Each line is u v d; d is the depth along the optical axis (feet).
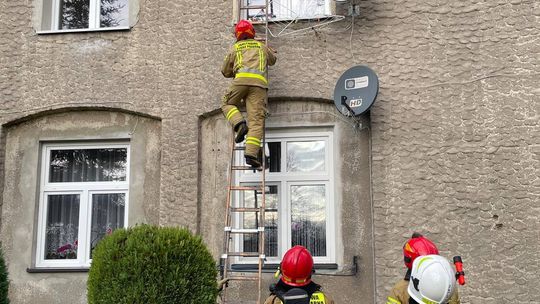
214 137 23.82
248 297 22.18
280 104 23.54
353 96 21.70
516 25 22.07
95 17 26.48
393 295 13.29
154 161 24.06
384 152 22.12
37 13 25.38
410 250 13.43
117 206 24.64
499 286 20.56
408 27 22.86
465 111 21.90
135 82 24.32
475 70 22.09
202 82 23.89
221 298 20.83
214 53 23.99
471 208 21.20
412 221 21.48
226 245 20.62
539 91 21.48
